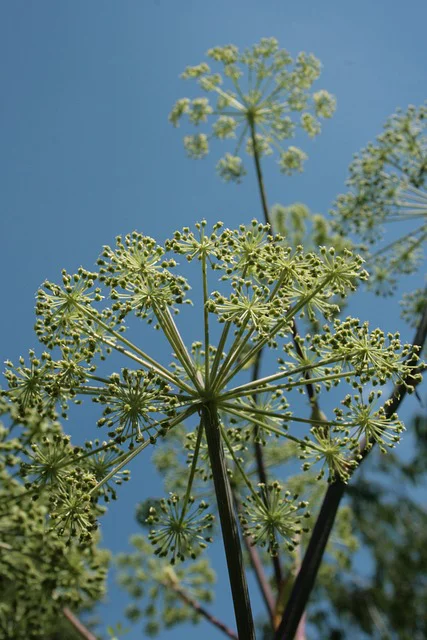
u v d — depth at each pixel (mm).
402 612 1637
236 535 503
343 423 523
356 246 837
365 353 520
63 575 646
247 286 515
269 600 708
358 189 840
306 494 757
